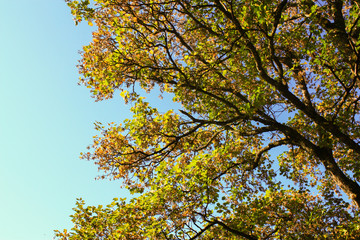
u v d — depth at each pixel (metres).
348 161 11.26
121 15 9.66
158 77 10.41
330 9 8.95
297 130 10.62
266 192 11.21
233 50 9.20
